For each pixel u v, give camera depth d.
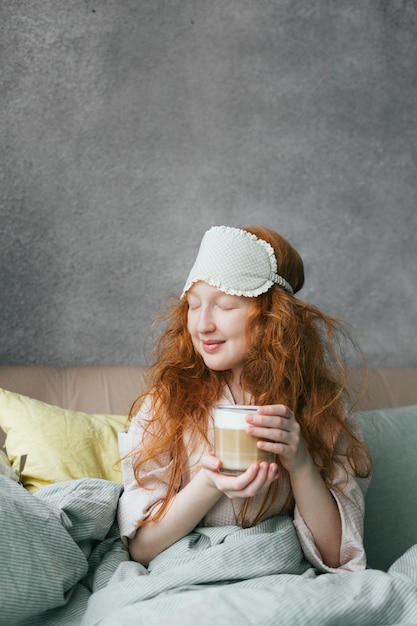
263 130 2.28
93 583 1.24
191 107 2.23
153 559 1.27
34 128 2.13
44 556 1.14
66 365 2.13
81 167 2.15
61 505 1.25
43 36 2.15
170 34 2.22
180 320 1.46
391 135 2.37
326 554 1.27
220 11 2.26
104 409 1.85
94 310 2.15
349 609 1.00
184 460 1.33
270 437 1.11
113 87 2.18
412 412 1.88
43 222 2.13
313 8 2.32
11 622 1.10
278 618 0.96
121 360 2.17
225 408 1.11
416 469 1.76
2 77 2.12
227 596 1.01
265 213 2.28
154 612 1.02
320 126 2.32
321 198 2.32
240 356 1.31
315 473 1.23
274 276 1.33
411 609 1.05
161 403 1.36
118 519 1.32
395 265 2.37
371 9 2.36
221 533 1.23
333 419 1.38
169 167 2.21
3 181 2.11
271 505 1.29
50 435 1.59
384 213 2.36
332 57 2.33
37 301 2.12
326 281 2.32
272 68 2.29
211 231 1.33
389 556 1.68
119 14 2.19
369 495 1.71
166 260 2.20
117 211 2.18
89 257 2.15
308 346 1.39
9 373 1.86
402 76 2.38
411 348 2.37
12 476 1.48
